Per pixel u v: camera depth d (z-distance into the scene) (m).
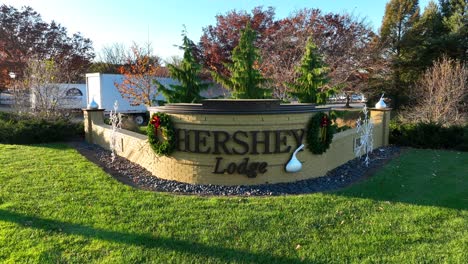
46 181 5.85
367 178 6.64
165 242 3.69
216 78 9.76
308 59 10.38
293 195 5.39
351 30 21.23
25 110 13.07
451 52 22.50
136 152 7.68
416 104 18.27
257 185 6.02
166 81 17.19
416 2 25.77
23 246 3.55
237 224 4.18
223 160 5.97
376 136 10.45
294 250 3.59
